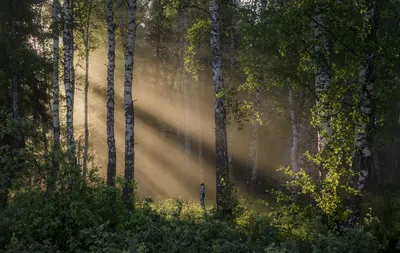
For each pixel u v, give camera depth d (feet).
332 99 39.06
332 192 39.09
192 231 35.86
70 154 41.22
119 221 40.01
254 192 85.92
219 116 50.88
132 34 57.36
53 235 37.04
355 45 39.88
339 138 38.09
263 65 55.67
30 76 80.94
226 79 94.63
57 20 71.00
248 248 33.12
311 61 44.14
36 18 85.15
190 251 32.17
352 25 43.80
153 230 35.42
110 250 31.50
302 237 36.27
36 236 36.60
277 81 57.52
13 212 39.58
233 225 41.32
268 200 75.00
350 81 41.16
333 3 42.96
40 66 81.51
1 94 79.51
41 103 91.15
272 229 38.86
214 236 37.01
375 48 38.93
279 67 55.11
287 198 40.11
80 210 37.47
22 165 42.55
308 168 72.23
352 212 39.58
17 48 77.87
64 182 39.09
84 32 85.92
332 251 31.99
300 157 74.23
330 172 38.01
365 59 39.17
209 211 49.60
